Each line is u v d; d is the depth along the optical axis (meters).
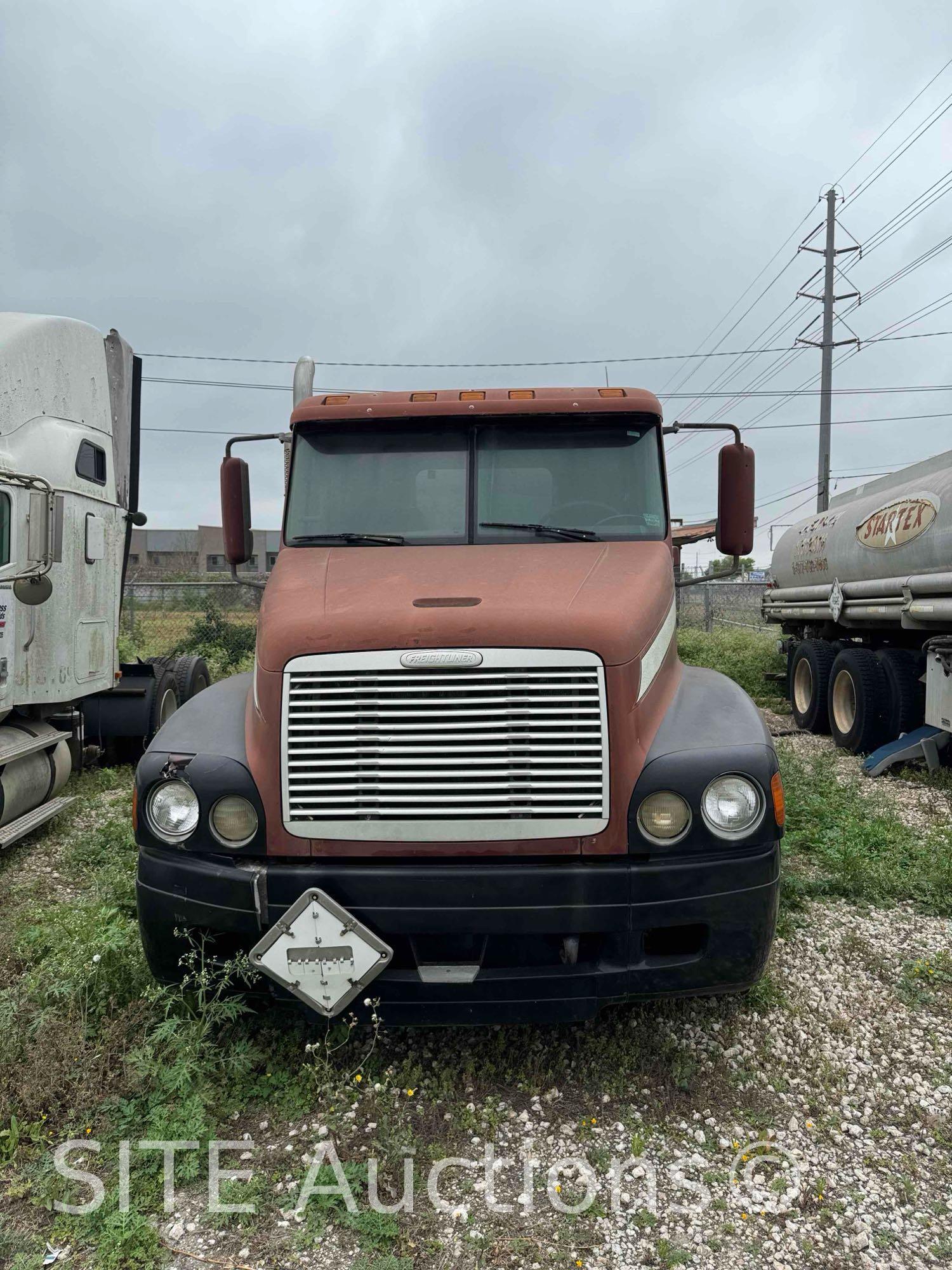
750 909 3.27
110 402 7.94
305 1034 3.73
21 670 6.43
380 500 4.75
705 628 24.30
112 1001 3.75
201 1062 3.42
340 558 4.40
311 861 3.33
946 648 7.80
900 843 6.05
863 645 10.55
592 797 3.21
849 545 9.88
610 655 3.25
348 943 3.19
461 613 3.34
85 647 7.42
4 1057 3.42
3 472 5.89
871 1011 4.04
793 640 12.47
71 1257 2.67
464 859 3.29
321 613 3.46
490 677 3.24
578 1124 3.24
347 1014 3.34
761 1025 3.89
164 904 3.41
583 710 3.22
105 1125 3.19
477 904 3.19
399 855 3.26
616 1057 3.60
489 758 3.22
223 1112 3.26
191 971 3.52
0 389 6.40
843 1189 2.95
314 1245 2.71
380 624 3.31
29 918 4.89
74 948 4.23
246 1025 3.73
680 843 3.24
